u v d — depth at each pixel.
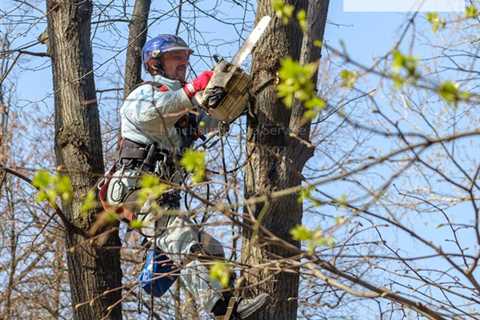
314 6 11.21
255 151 10.20
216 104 10.04
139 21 14.23
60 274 16.03
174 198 10.30
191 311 13.41
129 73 13.88
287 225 10.05
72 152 11.14
